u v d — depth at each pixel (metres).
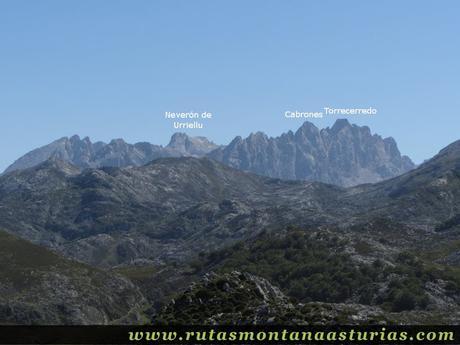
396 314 131.12
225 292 120.62
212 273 129.25
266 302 115.19
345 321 103.75
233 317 109.31
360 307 120.12
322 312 107.25
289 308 108.88
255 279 127.94
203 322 111.19
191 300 120.00
